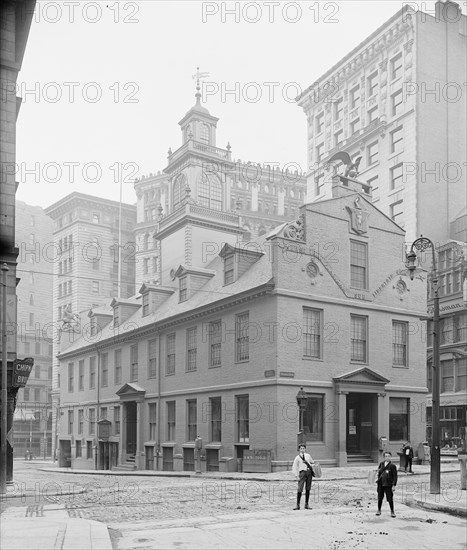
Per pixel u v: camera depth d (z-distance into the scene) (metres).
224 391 36.47
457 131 67.31
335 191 37.38
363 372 35.31
